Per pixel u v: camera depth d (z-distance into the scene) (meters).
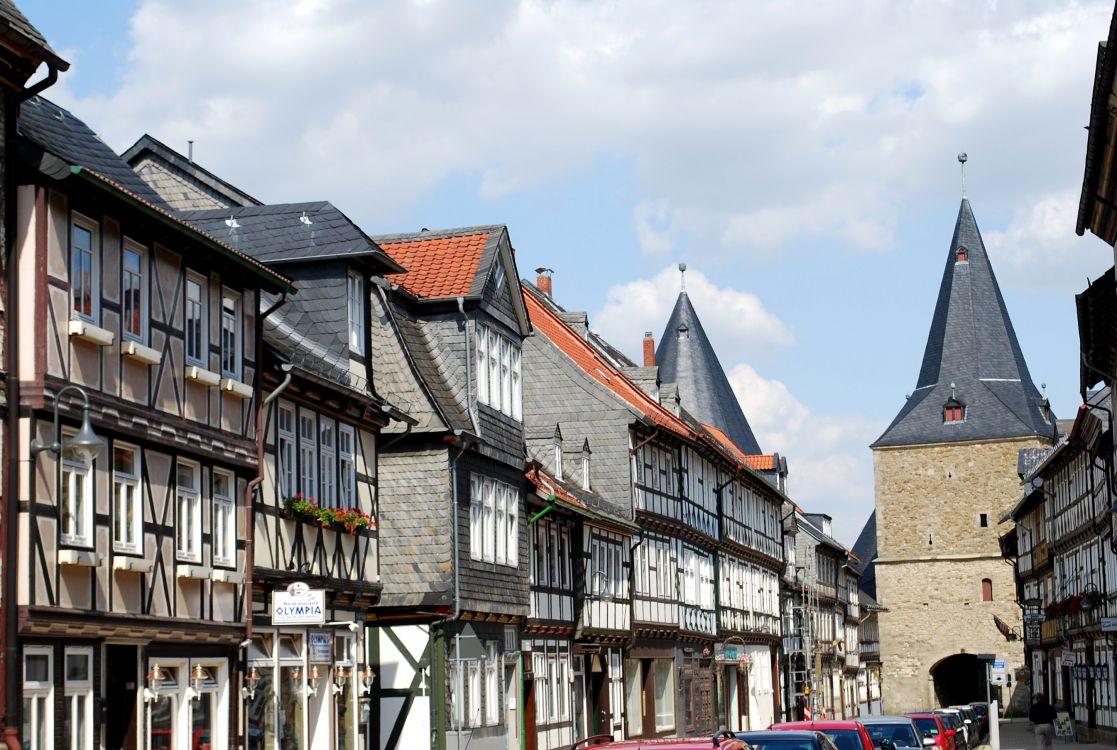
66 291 18.88
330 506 27.19
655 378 56.59
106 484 19.81
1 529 17.84
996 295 100.69
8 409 18.06
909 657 95.81
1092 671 59.59
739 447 97.56
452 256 33.47
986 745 59.69
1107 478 49.19
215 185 30.98
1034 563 78.12
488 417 32.88
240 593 23.59
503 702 34.06
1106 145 29.67
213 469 22.88
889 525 97.19
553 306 56.97
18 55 18.14
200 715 22.73
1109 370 41.25
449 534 30.28
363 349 29.05
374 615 30.45
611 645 43.56
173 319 21.64
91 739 19.58
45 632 18.31
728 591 60.47
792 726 23.98
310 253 28.27
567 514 39.28
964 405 97.81
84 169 18.59
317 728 26.73
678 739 16.17
